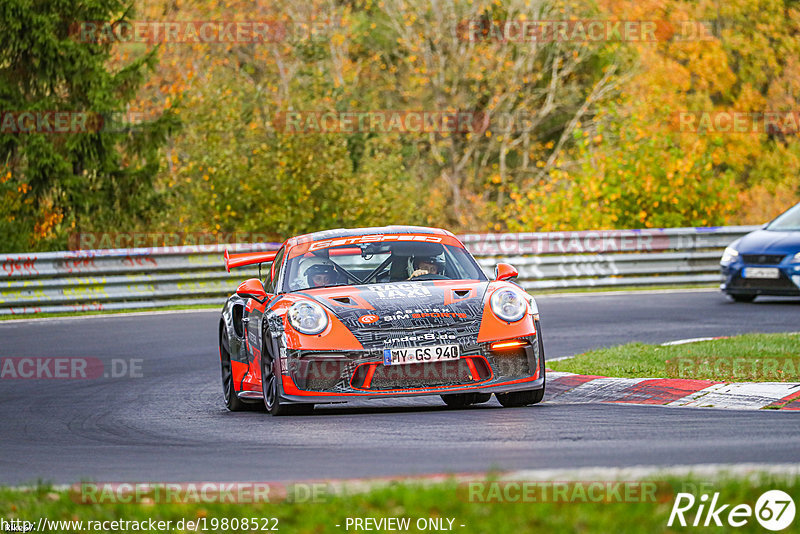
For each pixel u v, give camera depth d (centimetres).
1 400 3772
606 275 7769
